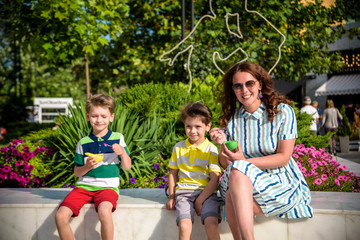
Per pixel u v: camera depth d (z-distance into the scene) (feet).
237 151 7.49
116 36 38.73
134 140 13.47
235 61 33.78
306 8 40.57
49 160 13.89
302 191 7.77
